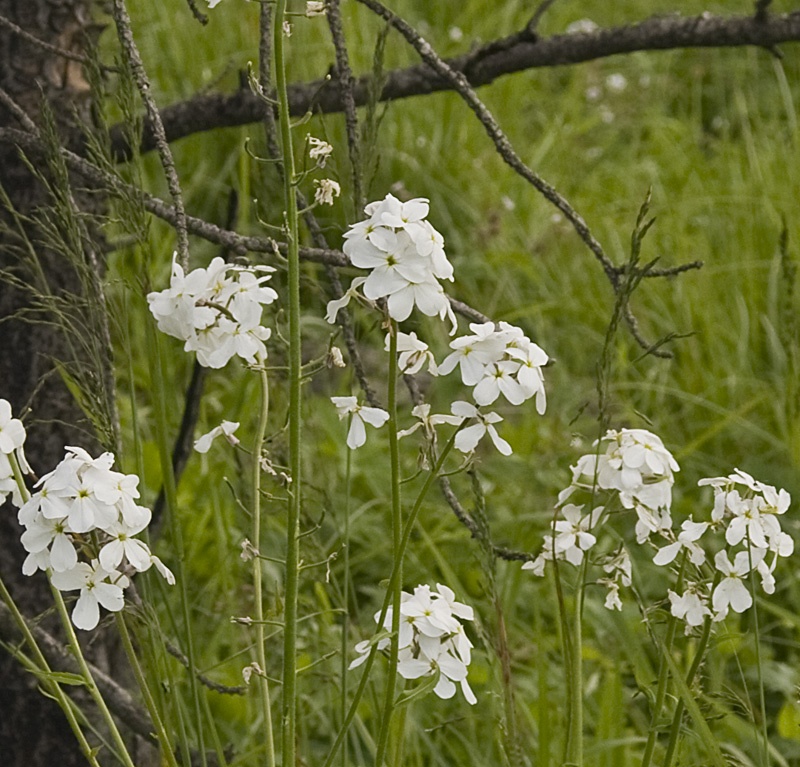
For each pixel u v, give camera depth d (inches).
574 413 103.7
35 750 58.7
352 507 86.2
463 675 47.9
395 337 46.8
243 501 61.2
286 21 48.1
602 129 161.8
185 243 50.4
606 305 116.2
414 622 48.0
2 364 58.8
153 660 50.9
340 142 111.5
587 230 56.1
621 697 58.9
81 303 56.1
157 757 59.9
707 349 111.0
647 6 181.3
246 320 47.7
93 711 58.5
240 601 69.2
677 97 169.8
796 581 81.5
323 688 63.9
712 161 146.3
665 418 102.7
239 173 112.5
